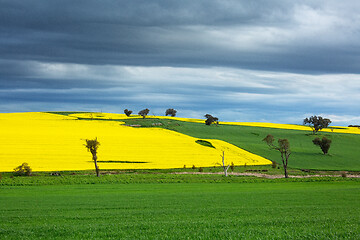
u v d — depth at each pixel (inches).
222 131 5428.2
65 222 832.9
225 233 692.7
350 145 4783.5
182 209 1038.4
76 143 3496.6
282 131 5807.1
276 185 1955.0
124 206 1102.4
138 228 747.4
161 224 785.6
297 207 1088.2
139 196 1373.0
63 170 2455.7
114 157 3002.0
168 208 1063.0
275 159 3582.7
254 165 3218.5
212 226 765.3
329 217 886.4
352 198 1337.4
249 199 1289.4
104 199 1277.1
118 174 2367.1
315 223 801.6
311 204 1175.0
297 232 703.7
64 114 7150.6
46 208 1061.1
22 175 2260.1
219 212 980.6
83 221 842.8
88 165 2667.3
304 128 6599.4
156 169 2709.2
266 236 668.1
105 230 726.5
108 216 910.4
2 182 1876.2
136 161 2928.2
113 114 7514.8
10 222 836.0
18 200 1249.4
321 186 1910.7
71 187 1736.0
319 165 3425.2
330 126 7421.3
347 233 687.7
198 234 686.5
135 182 2014.0
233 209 1039.6
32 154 2915.8
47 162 2677.2
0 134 3779.5
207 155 3408.0
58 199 1278.3
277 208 1059.3
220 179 2203.5
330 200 1277.1
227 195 1414.9
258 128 6092.5
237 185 1926.7
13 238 667.4
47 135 3855.8
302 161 3563.0
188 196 1376.7
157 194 1444.4
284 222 813.2
